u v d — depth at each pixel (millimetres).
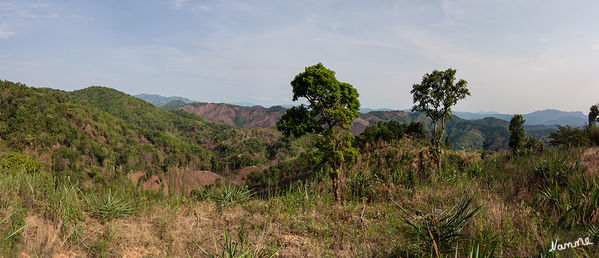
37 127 133125
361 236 4656
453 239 3502
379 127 38500
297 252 4246
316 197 7793
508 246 3668
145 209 5828
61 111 158250
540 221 4242
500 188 7141
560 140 16797
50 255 3461
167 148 182500
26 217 4430
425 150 23438
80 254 3756
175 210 5664
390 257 3824
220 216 6145
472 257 2873
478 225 3965
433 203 6145
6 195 4797
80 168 93438
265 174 79562
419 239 3672
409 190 8180
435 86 18953
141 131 192625
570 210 4051
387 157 24141
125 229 4695
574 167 7098
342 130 16219
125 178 7000
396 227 5160
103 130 168500
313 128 16672
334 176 11125
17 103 143250
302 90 16344
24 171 6207
